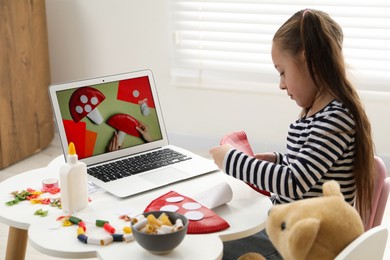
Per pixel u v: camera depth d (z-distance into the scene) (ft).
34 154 10.25
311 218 3.05
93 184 4.42
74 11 10.51
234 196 4.20
